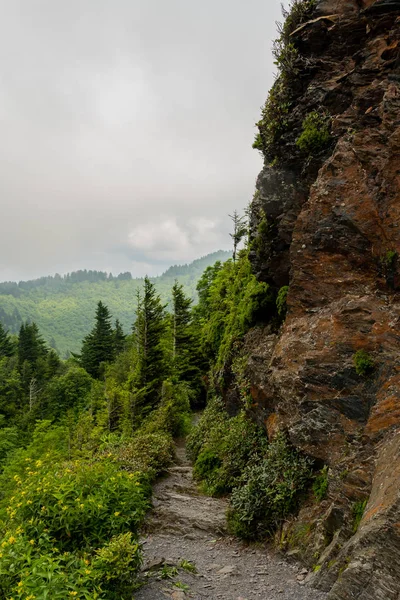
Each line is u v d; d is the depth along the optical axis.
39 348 60.59
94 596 3.95
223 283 23.62
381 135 7.36
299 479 7.36
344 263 7.63
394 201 6.85
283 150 9.49
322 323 7.58
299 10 9.16
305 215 8.22
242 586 5.83
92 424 23.98
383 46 7.96
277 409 8.50
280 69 9.61
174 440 18.77
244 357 11.55
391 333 6.54
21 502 5.39
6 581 4.07
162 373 23.48
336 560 5.27
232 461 10.20
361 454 6.00
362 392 6.54
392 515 4.30
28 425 33.81
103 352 52.62
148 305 23.78
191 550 7.54
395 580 4.00
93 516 5.31
